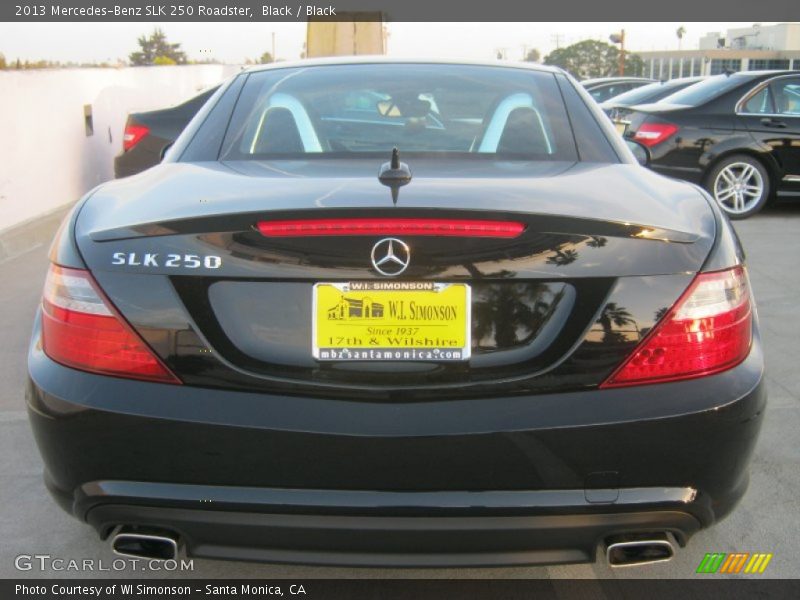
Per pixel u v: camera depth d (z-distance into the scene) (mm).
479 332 1910
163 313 1927
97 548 2676
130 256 1957
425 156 2566
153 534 1990
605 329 1911
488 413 1879
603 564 2561
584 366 1912
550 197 2070
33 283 5992
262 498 1905
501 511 1888
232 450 1897
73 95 9344
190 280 1924
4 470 3174
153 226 1955
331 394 1903
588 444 1890
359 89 2951
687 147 8203
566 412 1887
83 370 1980
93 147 10000
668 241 1967
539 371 1913
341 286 1899
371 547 1923
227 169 2443
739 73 8602
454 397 1896
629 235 1938
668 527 1974
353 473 1886
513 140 2672
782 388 3926
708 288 1972
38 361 2084
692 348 1948
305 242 1891
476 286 1903
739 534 2715
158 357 1932
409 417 1877
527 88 2953
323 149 2662
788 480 3059
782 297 5453
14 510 2893
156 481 1948
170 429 1905
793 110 8336
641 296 1924
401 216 1878
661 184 2412
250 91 2951
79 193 9508
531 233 1891
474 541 1909
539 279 1902
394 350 1911
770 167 8258
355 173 2314
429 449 1865
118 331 1945
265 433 1880
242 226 1905
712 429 1944
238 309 1927
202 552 1996
